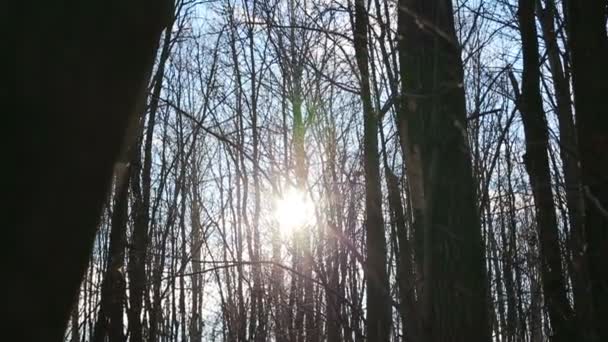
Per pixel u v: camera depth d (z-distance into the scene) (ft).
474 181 15.14
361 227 27.76
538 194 18.44
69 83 4.44
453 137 14.67
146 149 33.27
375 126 16.87
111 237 29.14
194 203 45.78
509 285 26.71
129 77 4.72
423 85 14.53
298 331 30.91
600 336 14.79
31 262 4.33
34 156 4.33
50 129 4.38
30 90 4.33
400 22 15.56
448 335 14.05
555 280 17.85
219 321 54.49
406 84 14.89
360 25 16.08
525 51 18.38
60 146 4.41
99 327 29.19
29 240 4.32
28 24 4.34
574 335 16.58
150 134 33.06
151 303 32.86
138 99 4.90
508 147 26.21
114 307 29.50
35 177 4.34
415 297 13.60
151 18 4.80
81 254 4.57
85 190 4.53
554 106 21.13
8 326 4.27
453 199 14.64
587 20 15.51
